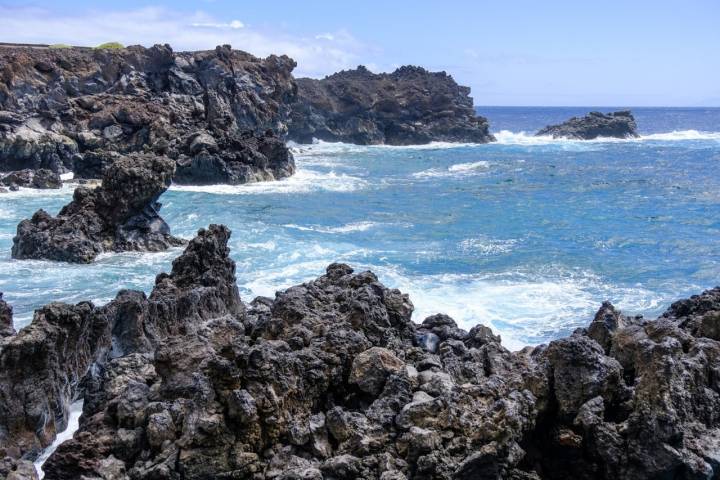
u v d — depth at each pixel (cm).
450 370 1511
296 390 1295
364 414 1305
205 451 1191
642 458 1176
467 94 14400
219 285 2275
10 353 1458
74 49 8738
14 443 1439
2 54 7894
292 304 1562
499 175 7544
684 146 11794
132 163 3666
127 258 3450
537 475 1217
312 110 12294
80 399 1691
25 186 5766
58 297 2756
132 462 1255
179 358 1403
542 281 3070
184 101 8481
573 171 7919
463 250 3688
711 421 1285
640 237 4069
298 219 4634
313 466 1187
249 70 10288
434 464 1170
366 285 1712
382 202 5512
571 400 1255
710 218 4716
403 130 12512
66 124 7394
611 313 1582
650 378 1217
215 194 5853
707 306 1755
